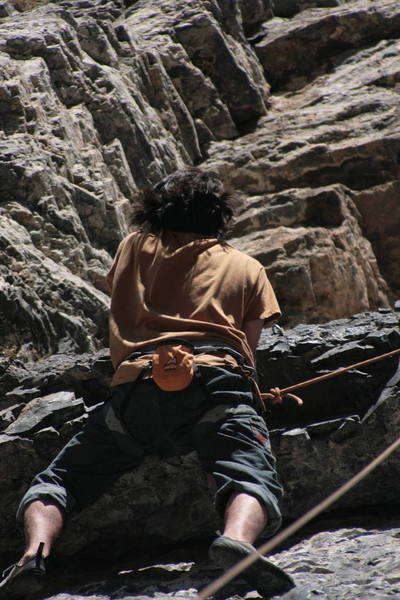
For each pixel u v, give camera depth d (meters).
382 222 16.94
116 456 4.73
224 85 18.84
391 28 20.66
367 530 5.05
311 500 5.31
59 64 14.77
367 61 20.23
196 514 5.30
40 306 10.20
